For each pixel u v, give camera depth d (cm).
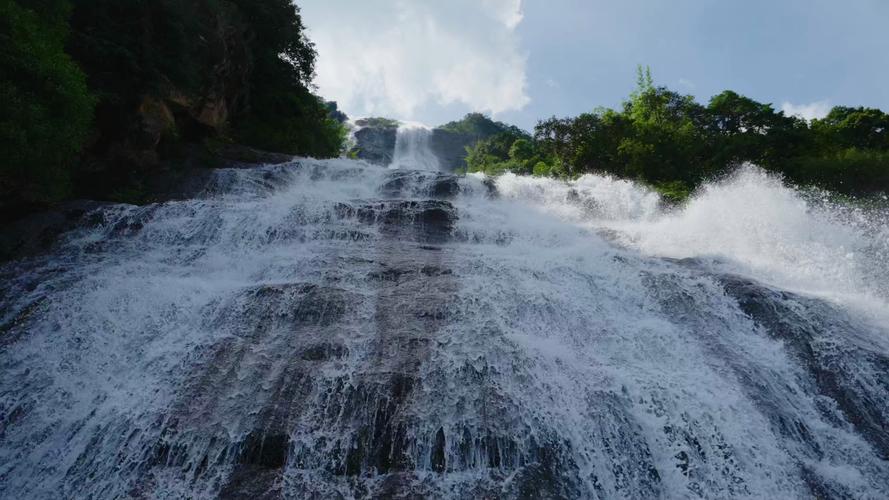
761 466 617
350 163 1948
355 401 638
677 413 660
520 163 4897
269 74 2534
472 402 648
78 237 1082
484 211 1477
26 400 652
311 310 806
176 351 725
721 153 2848
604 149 2773
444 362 698
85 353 725
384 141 7431
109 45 1376
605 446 621
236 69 2123
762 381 735
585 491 579
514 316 829
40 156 981
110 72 1415
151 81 1499
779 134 3053
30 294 838
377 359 702
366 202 1354
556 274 998
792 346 809
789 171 2741
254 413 619
